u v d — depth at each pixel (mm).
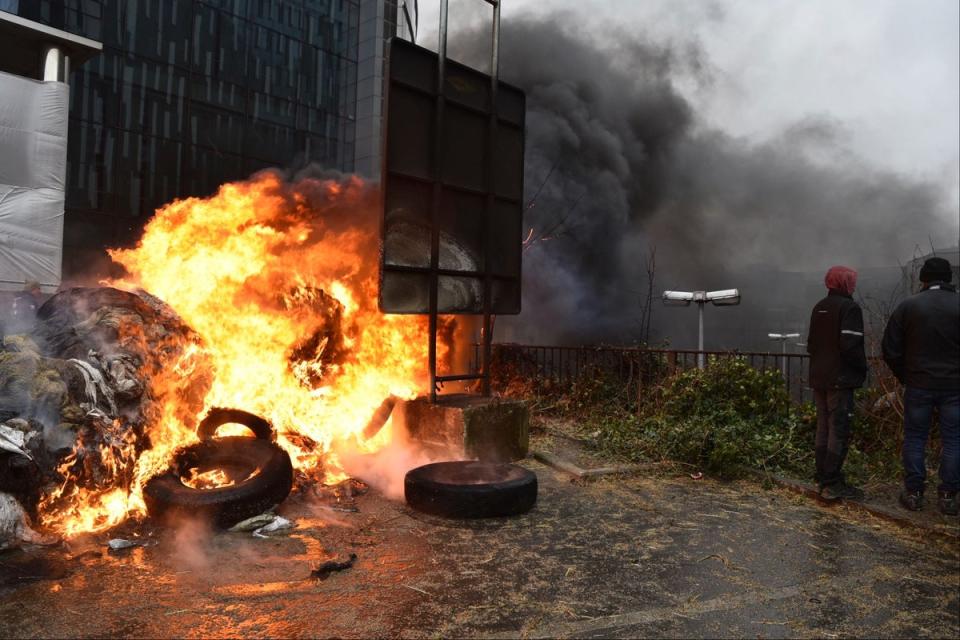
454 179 7016
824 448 5344
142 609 3037
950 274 5000
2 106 9703
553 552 3984
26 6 19516
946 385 4691
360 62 27453
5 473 3867
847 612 3135
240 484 4527
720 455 6094
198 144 23531
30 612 2975
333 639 2760
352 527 4477
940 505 4734
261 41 25172
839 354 5121
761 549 4066
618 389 9516
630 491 5574
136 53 22062
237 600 3174
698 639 2822
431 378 6676
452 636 2811
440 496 4684
